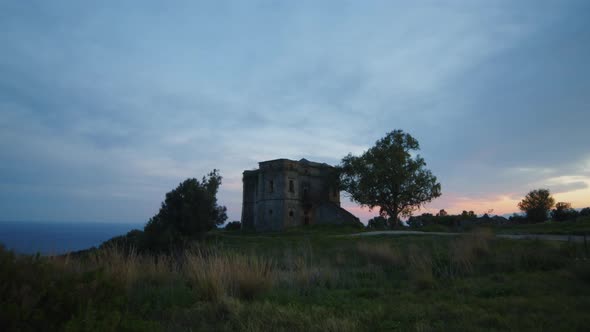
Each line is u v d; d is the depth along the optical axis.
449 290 8.99
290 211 56.75
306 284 9.85
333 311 7.02
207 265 9.24
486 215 54.00
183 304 7.40
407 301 8.05
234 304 6.99
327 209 57.41
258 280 8.59
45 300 4.53
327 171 64.81
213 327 5.96
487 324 6.09
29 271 4.93
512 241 17.22
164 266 10.52
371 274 12.16
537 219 61.25
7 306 4.02
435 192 52.28
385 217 58.31
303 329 5.82
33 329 4.10
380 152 53.00
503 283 9.40
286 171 57.31
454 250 13.76
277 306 7.02
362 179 53.88
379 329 5.96
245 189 65.88
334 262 15.89
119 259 9.60
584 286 8.62
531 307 6.99
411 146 54.03
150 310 6.78
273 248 22.33
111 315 4.34
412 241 21.97
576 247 13.53
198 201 32.69
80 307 4.45
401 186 51.84
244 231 58.78
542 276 10.04
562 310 6.70
